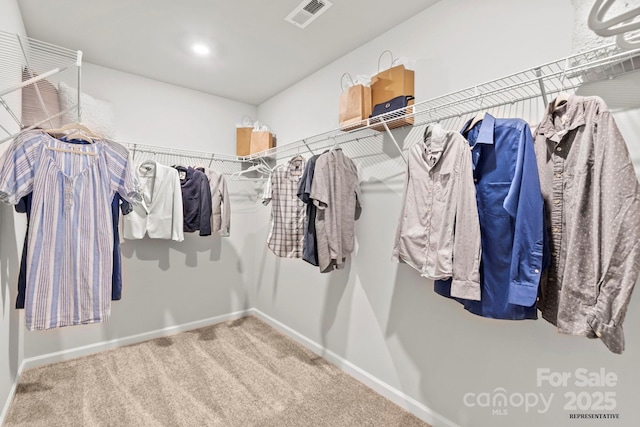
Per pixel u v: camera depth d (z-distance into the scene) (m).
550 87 1.23
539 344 1.25
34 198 1.22
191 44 2.04
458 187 1.22
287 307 2.73
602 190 0.86
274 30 1.88
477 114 1.36
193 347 2.44
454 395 1.52
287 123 2.78
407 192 1.47
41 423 1.54
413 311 1.71
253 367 2.14
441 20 1.60
